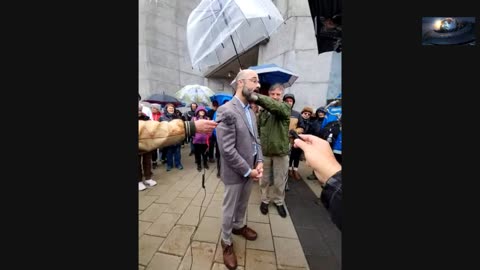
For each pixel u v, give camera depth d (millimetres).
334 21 2531
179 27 10141
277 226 2246
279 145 2279
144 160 3365
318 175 903
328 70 4914
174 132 1274
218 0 2146
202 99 5340
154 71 9094
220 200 2854
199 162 4199
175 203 2760
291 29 5133
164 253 1838
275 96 2184
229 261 1688
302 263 1755
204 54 2230
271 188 3238
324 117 3617
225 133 1511
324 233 2129
